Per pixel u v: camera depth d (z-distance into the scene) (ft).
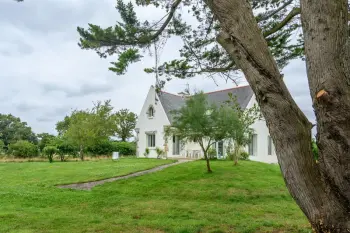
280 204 29.84
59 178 46.73
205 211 26.27
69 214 24.77
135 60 18.89
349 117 7.84
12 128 180.55
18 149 89.81
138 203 29.84
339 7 8.46
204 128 45.11
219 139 46.83
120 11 20.40
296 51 22.95
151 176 45.91
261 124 77.87
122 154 103.91
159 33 21.77
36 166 65.77
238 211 26.35
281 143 8.87
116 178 45.85
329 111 7.96
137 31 20.12
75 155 92.17
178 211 26.22
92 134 84.79
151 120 88.63
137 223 21.50
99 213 25.40
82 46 20.08
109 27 19.43
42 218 22.95
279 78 9.27
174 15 22.67
